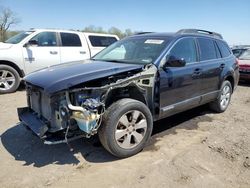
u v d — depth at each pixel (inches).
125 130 150.7
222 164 149.9
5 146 171.2
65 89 136.5
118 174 138.0
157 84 167.2
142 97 162.6
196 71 197.9
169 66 170.7
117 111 144.3
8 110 250.2
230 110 262.2
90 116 135.5
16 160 153.5
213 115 241.4
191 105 201.8
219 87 234.4
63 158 155.6
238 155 160.1
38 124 150.9
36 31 348.2
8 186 129.1
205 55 215.6
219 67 228.2
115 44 215.6
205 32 233.8
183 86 187.3
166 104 177.0
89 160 152.6
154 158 154.3
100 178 134.8
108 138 144.4
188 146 171.0
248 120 231.0
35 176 137.2
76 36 377.4
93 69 155.3
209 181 133.0
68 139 142.8
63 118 139.7
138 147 157.9
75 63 181.9
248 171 143.4
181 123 217.0
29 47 338.0
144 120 158.4
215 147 169.3
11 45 331.0
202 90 210.8
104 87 144.1
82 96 141.7
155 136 188.2
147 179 133.6
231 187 129.1
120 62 179.3
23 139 181.6
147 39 195.8
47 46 352.5
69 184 130.2
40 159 154.5
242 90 388.5
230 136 189.5
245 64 427.5
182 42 193.3
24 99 296.2
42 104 152.4
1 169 143.9
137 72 160.1
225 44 253.9
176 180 133.1
